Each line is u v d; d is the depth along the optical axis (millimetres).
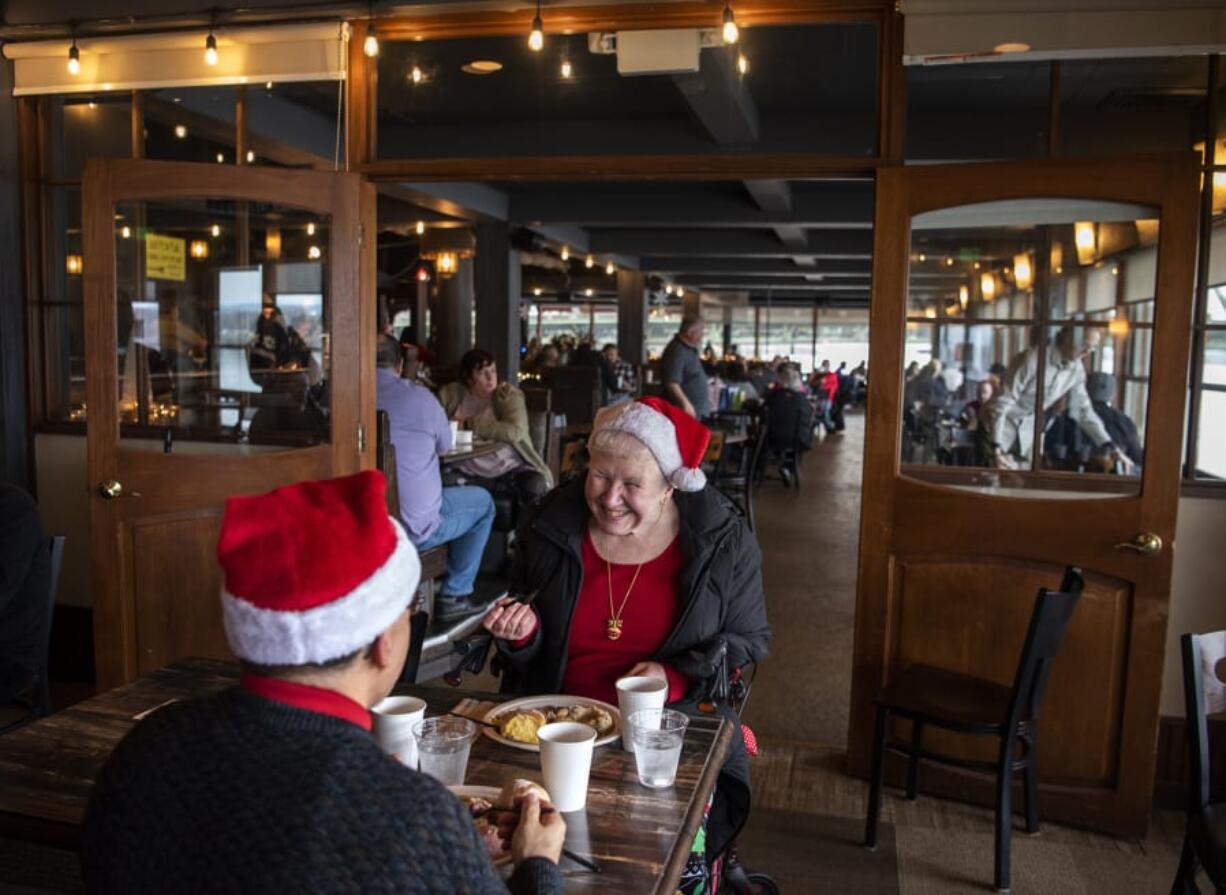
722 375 15039
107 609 3406
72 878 2229
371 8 3387
